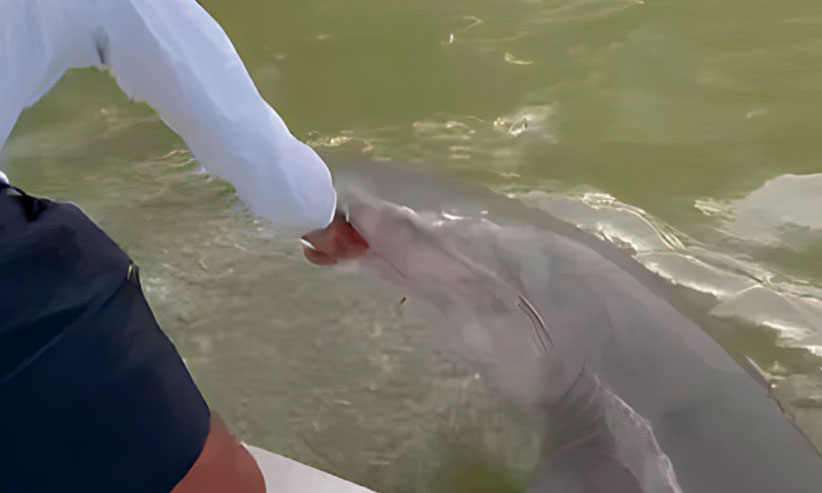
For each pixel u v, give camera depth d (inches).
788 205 95.3
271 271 89.1
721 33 131.7
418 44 135.0
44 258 35.9
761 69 122.1
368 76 128.0
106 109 120.3
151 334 38.8
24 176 106.3
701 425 60.3
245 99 38.4
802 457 57.5
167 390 38.5
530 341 71.1
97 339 36.1
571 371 68.0
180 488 40.7
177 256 91.2
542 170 105.0
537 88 122.4
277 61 133.0
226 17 145.7
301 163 41.6
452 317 77.2
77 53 35.2
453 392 74.5
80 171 107.0
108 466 37.0
